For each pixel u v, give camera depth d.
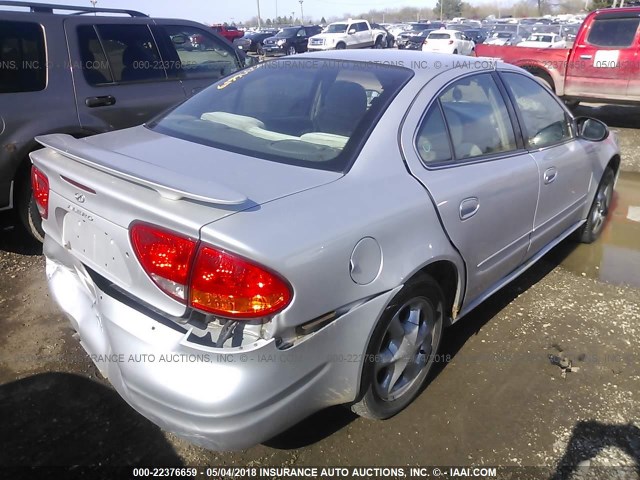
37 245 4.31
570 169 3.63
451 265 2.54
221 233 1.68
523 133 3.20
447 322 2.76
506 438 2.42
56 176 2.23
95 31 4.44
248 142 2.41
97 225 2.00
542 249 3.64
